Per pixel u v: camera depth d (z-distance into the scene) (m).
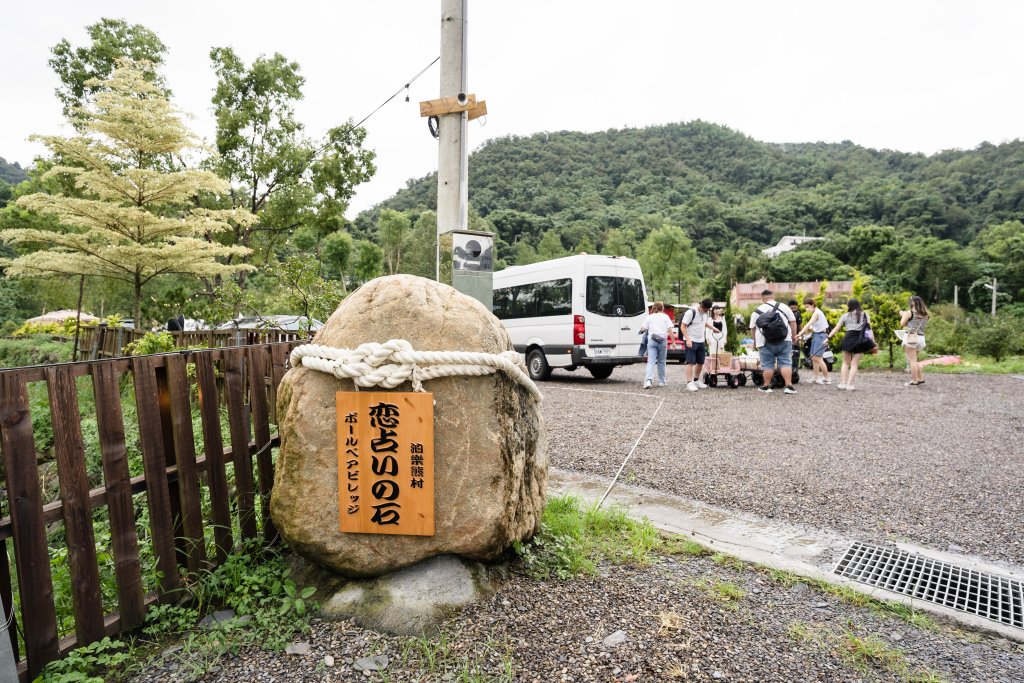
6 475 1.84
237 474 2.72
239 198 17.83
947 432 6.04
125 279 9.76
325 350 2.35
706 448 5.28
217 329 9.02
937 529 3.43
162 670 2.01
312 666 2.03
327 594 2.40
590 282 10.40
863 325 9.30
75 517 2.02
